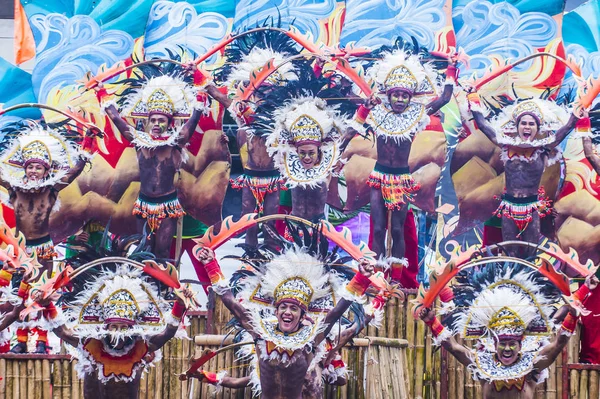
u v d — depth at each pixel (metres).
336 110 10.80
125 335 9.46
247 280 9.45
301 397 9.38
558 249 9.77
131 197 11.12
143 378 10.53
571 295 9.43
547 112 10.74
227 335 10.04
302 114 10.57
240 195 11.15
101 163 11.18
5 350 10.77
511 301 9.55
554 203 10.95
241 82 10.91
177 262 10.88
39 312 9.85
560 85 11.02
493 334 9.52
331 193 11.11
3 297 9.63
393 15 11.16
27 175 11.02
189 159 11.18
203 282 10.52
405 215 10.91
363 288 9.16
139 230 11.09
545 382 10.40
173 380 10.58
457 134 10.99
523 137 10.70
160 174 10.99
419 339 10.66
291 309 9.22
